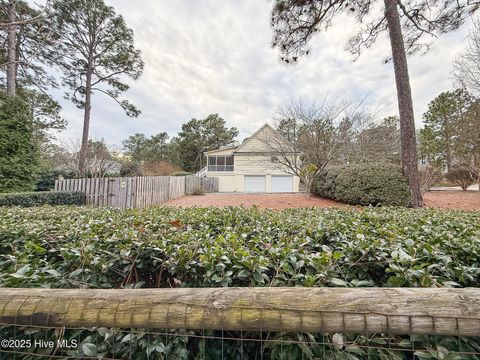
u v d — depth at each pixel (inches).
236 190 756.6
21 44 407.5
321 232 74.4
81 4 450.9
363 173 281.1
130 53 541.0
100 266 58.5
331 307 30.5
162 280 61.2
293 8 251.3
